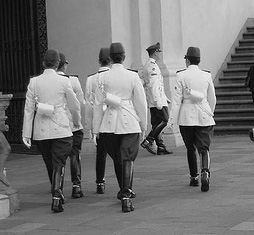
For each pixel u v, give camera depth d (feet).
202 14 88.07
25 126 40.09
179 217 35.96
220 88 88.33
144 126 39.78
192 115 44.39
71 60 71.15
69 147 40.09
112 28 69.56
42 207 41.75
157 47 63.82
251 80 75.82
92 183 49.98
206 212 36.81
